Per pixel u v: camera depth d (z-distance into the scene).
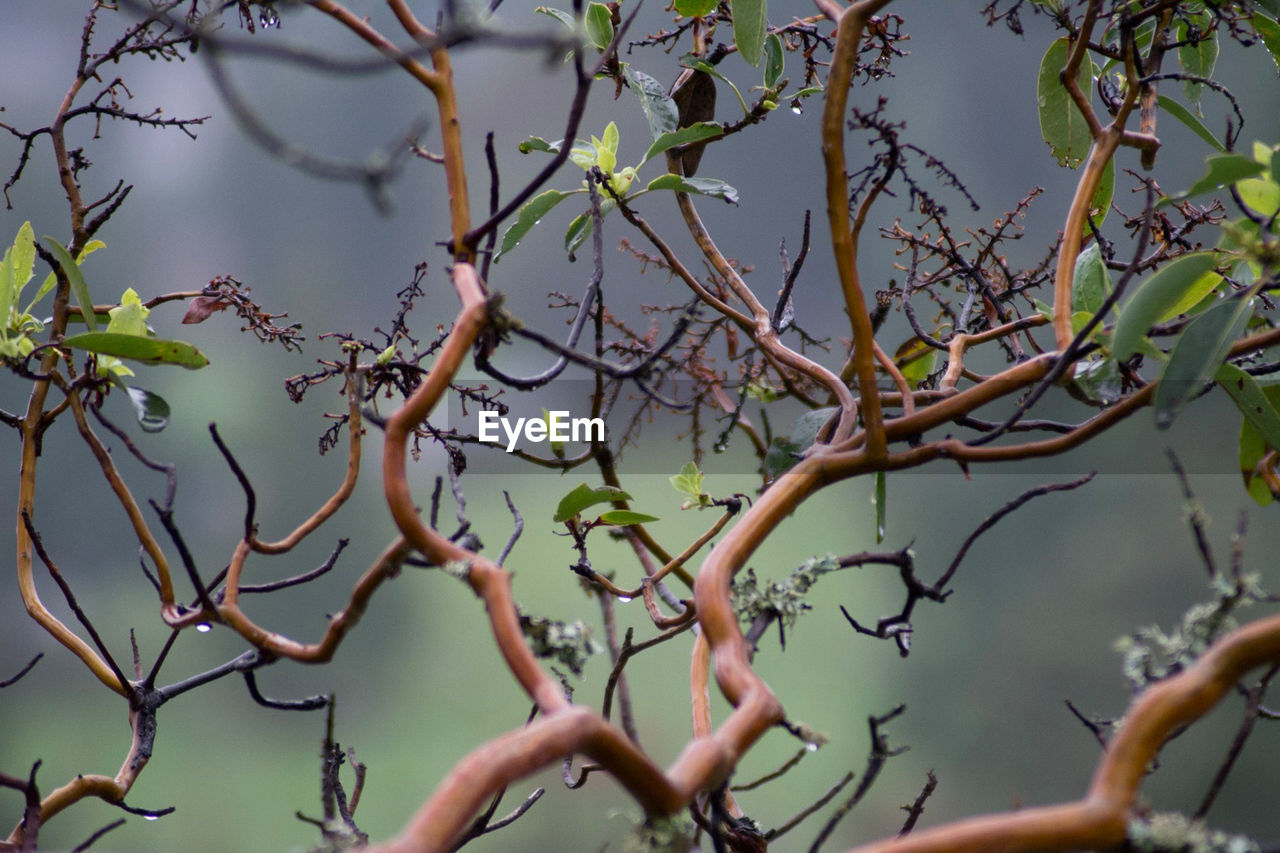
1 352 2.34
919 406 2.46
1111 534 5.03
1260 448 2.41
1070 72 2.35
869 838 4.72
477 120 4.83
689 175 2.63
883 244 3.94
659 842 1.98
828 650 5.04
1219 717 5.04
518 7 2.64
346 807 2.33
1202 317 2.17
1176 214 2.71
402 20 2.20
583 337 3.53
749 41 2.44
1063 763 4.95
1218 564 4.63
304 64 2.05
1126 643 2.06
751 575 2.20
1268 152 2.17
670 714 4.01
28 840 2.19
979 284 2.54
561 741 1.96
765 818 4.70
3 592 5.23
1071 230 2.31
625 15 2.76
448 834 1.92
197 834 5.29
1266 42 2.49
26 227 2.37
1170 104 2.41
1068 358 2.17
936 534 5.04
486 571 2.06
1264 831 4.85
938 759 4.98
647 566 2.57
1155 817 1.98
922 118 4.24
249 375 5.29
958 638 5.13
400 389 2.48
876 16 2.60
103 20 5.14
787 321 2.54
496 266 4.30
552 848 4.27
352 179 2.06
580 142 2.54
